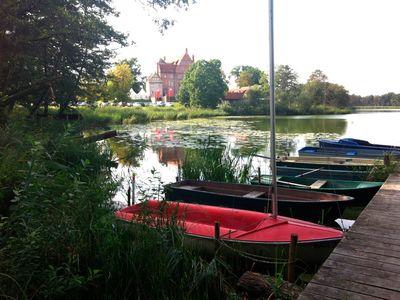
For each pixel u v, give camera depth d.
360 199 6.59
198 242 4.25
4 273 2.71
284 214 5.71
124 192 6.97
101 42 15.75
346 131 22.81
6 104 12.09
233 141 16.98
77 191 3.45
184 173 8.30
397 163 8.54
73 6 13.45
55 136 9.02
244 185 6.64
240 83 76.38
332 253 3.46
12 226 3.04
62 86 15.78
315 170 8.25
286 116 45.91
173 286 3.37
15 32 11.25
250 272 3.64
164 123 29.62
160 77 73.94
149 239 3.58
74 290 3.09
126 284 3.35
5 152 5.43
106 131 17.67
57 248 3.18
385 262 3.25
